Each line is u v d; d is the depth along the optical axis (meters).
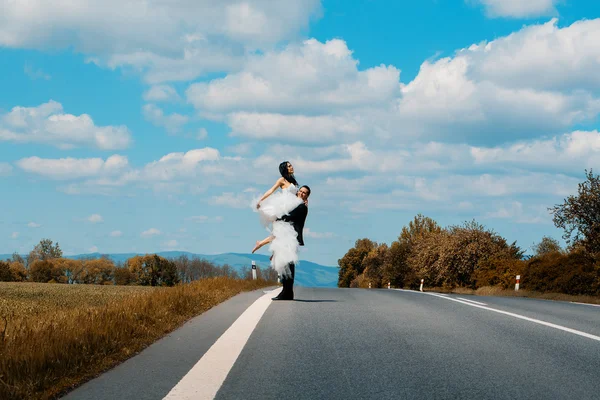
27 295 22.41
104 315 7.39
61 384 4.60
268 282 24.69
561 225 26.45
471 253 46.28
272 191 12.04
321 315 9.30
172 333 7.42
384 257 84.50
